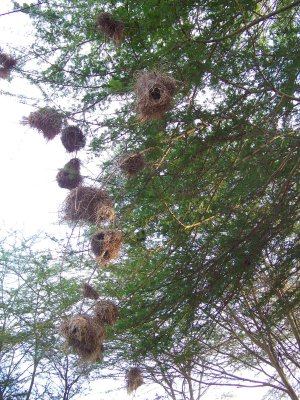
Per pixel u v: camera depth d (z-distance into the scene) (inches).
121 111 293.7
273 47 320.8
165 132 297.1
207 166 310.3
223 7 297.7
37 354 528.1
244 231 325.7
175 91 231.0
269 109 307.7
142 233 310.8
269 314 382.6
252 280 354.9
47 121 264.7
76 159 253.8
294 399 474.6
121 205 292.0
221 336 507.5
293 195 312.7
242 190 315.6
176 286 328.8
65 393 583.5
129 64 298.2
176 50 288.0
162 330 353.7
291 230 327.0
